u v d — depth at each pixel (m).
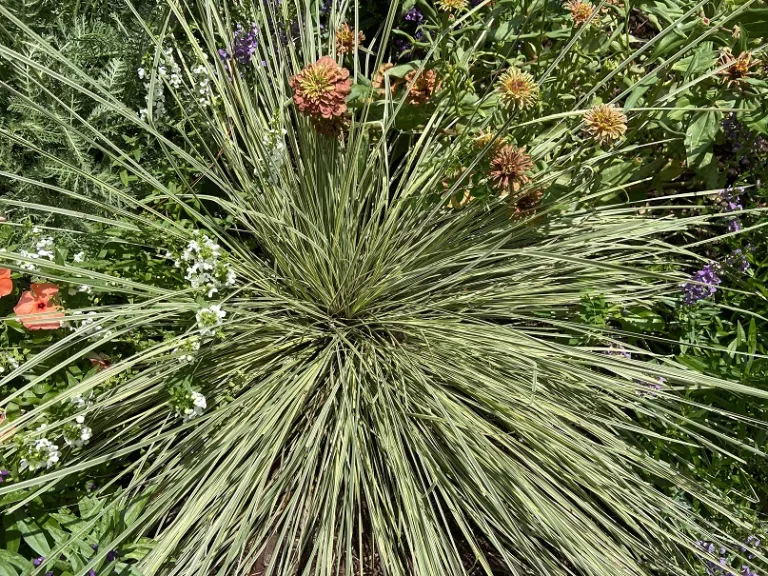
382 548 0.59
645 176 0.78
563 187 0.73
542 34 0.71
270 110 0.77
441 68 0.69
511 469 0.60
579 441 0.63
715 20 0.69
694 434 0.61
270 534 0.64
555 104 0.75
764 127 0.67
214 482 0.60
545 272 0.75
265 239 0.72
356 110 0.76
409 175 0.83
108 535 0.54
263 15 0.74
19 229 0.66
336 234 0.69
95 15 0.77
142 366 0.64
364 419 0.66
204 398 0.57
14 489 0.49
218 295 0.65
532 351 0.65
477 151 0.68
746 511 0.65
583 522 0.62
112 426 0.60
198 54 0.71
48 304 0.60
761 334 0.74
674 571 0.60
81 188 0.69
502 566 0.66
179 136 0.79
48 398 0.58
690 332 0.73
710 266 0.72
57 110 0.70
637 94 0.67
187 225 0.73
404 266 0.73
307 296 0.74
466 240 0.75
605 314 0.72
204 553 0.59
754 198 0.81
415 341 0.72
